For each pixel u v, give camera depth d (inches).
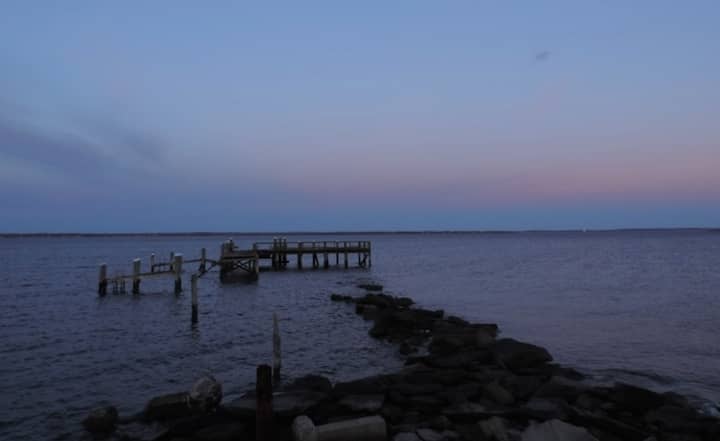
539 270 2123.5
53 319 965.8
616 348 708.0
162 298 1243.2
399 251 4306.1
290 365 631.8
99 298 1240.2
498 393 432.8
